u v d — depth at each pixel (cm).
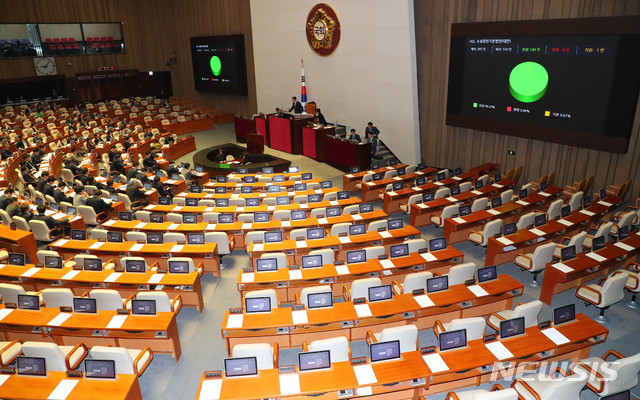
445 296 893
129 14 3500
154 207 1471
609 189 1498
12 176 1973
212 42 3092
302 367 689
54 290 888
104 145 2272
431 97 1983
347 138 2083
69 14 3262
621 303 1011
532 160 1720
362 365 702
